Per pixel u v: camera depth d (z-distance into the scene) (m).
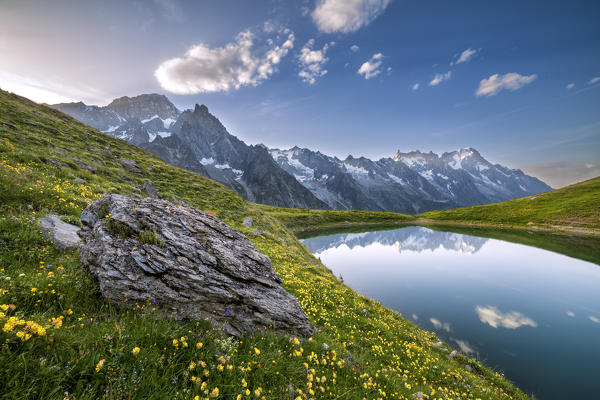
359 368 7.14
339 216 146.25
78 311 4.61
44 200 12.16
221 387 3.82
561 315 24.80
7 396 2.54
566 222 95.75
